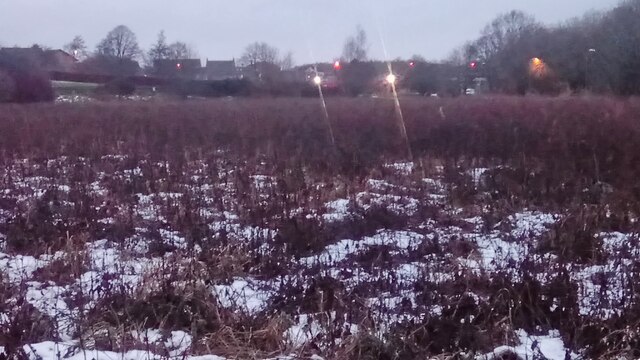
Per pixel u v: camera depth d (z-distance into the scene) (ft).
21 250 25.12
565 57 129.39
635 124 53.78
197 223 27.66
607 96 98.68
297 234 25.44
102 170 42.80
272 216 28.96
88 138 55.93
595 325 16.90
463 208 31.96
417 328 16.79
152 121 68.90
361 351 15.92
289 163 42.19
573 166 38.50
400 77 156.56
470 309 18.11
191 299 18.56
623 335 16.43
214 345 16.46
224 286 21.08
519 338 17.25
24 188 35.53
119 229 26.91
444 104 82.53
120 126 64.80
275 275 22.58
